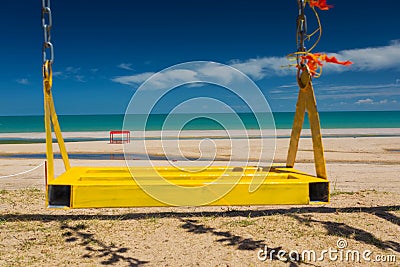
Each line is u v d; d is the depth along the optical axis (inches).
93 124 2699.3
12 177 394.9
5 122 3161.9
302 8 198.7
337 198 267.6
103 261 155.8
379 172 447.2
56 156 671.1
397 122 2536.9
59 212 226.4
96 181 186.2
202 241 177.5
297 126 230.2
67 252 164.6
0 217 211.6
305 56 197.3
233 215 219.6
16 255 161.0
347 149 767.1
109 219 209.9
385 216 216.8
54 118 209.5
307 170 460.1
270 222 205.5
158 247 170.4
